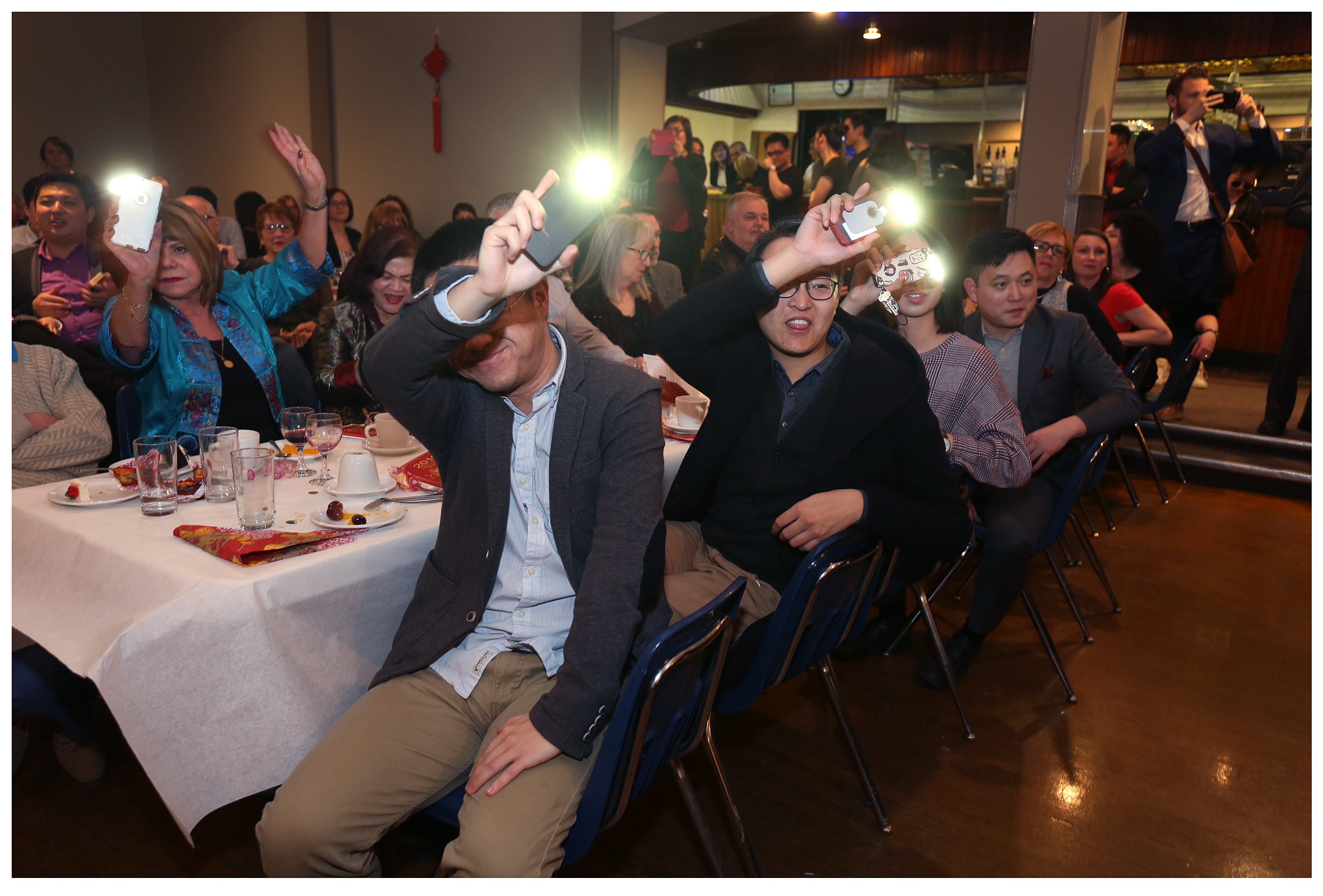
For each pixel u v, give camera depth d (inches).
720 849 69.4
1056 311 108.5
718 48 389.1
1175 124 185.6
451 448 52.8
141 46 347.6
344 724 50.3
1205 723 89.7
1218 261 184.5
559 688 46.1
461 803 50.0
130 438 86.7
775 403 66.8
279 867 45.8
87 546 55.3
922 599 85.4
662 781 78.1
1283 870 68.4
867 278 70.9
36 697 65.3
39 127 322.3
